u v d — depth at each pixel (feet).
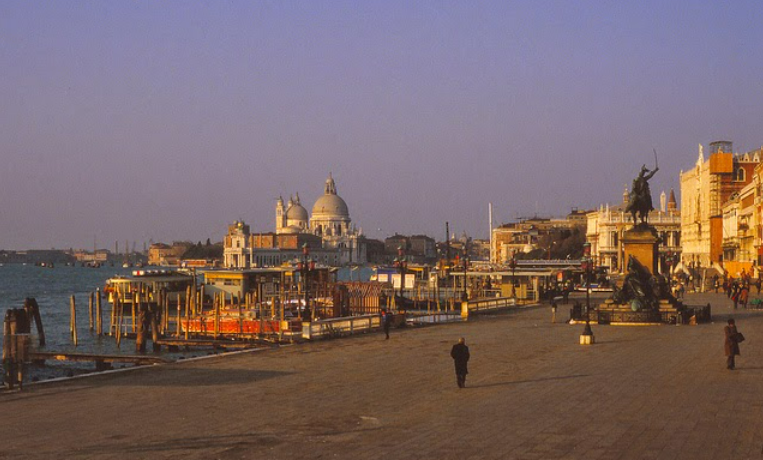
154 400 102.47
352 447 74.43
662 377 115.44
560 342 171.12
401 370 129.90
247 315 267.59
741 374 117.91
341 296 287.89
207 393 107.96
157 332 252.62
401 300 341.82
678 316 208.33
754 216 386.32
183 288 440.04
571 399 98.43
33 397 105.81
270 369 132.87
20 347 113.60
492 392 105.09
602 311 216.54
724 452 70.59
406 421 86.69
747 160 516.73
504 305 318.04
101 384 117.19
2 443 77.25
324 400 101.24
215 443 76.74
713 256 515.91
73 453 72.90
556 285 417.90
